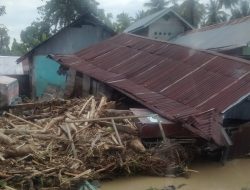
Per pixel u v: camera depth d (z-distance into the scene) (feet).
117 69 54.75
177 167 32.22
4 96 46.60
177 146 33.24
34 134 32.71
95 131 33.91
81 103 43.62
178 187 30.14
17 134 32.76
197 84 40.45
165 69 47.78
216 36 68.44
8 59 87.40
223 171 34.06
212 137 31.12
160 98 40.60
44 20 112.68
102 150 30.91
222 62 42.47
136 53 58.03
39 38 113.50
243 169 34.63
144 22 87.51
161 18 86.63
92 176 29.09
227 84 37.52
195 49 49.14
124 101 47.32
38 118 40.78
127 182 30.73
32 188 27.09
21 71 82.28
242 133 36.45
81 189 27.63
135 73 50.65
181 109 36.40
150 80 46.65
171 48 53.31
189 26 86.84
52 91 72.13
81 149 31.01
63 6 108.88
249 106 39.47
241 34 63.31
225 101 34.76
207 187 30.53
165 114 35.70
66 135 32.81
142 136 33.60
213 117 33.27
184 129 34.35
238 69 39.34
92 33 78.07
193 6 121.39
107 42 70.03
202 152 36.70
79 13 110.63
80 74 63.57
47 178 27.94
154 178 31.63
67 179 27.76
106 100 43.83
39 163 29.09
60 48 76.74
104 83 50.08
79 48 77.61
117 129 34.30
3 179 27.12
